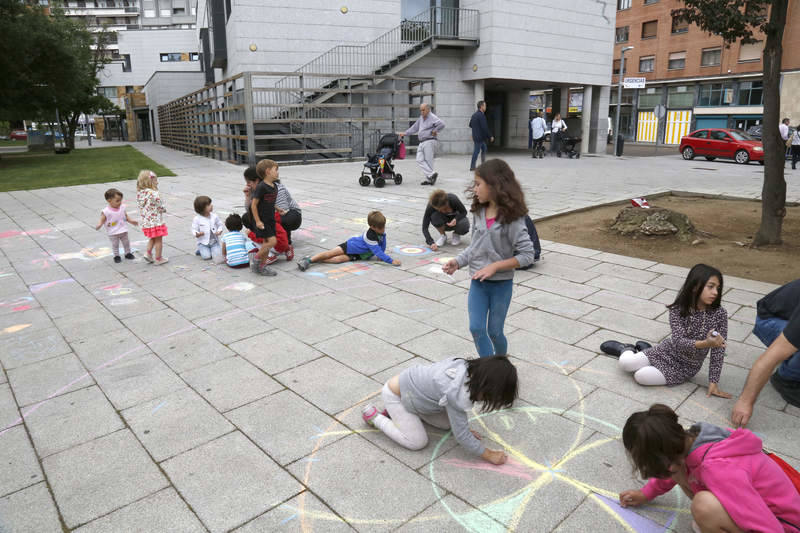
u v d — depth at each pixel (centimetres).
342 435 310
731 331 446
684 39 3944
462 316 489
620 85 2619
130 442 305
